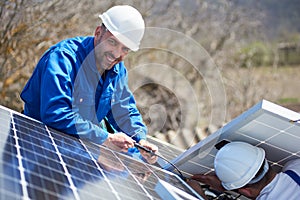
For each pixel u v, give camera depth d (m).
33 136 2.78
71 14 7.77
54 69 3.25
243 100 10.77
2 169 2.03
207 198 3.27
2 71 7.14
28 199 1.85
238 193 3.31
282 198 3.05
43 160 2.39
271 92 11.97
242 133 3.15
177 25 9.72
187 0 10.22
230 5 10.98
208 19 10.59
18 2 7.18
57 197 1.99
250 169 3.05
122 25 3.32
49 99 3.18
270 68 13.12
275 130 3.06
